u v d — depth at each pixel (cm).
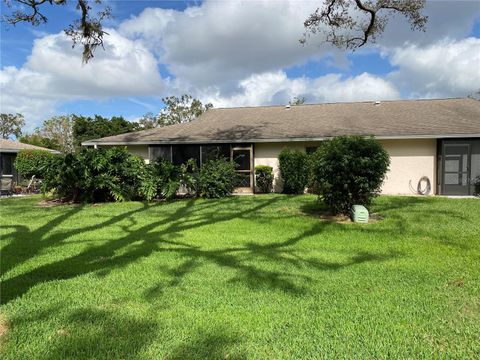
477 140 1510
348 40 1145
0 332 343
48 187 1390
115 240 731
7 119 4781
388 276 503
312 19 1111
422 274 510
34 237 766
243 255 614
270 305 403
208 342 324
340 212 1002
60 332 343
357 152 944
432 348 313
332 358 298
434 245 679
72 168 1323
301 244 695
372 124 1698
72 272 528
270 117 2042
